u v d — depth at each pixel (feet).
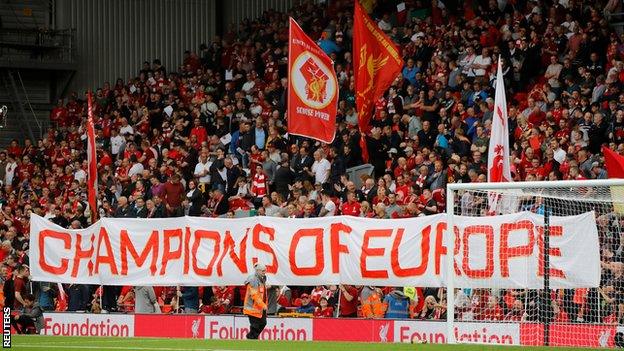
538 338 103.30
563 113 139.33
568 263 102.32
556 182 100.58
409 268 112.57
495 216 106.22
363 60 131.95
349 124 156.76
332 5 203.00
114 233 129.70
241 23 218.38
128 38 237.04
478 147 136.98
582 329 101.30
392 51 131.54
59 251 132.87
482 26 167.94
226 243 123.34
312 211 131.85
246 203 152.76
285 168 153.89
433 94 157.17
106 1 236.22
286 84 178.70
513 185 102.42
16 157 206.59
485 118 146.82
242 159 170.40
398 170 141.28
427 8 187.32
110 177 176.55
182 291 133.18
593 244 101.76
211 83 200.95
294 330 115.03
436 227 111.75
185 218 126.00
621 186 99.91
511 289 105.40
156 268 127.34
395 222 113.91
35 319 129.08
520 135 139.54
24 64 229.86
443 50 168.25
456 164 133.59
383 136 153.28
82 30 235.61
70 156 198.08
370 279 114.73
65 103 235.61
